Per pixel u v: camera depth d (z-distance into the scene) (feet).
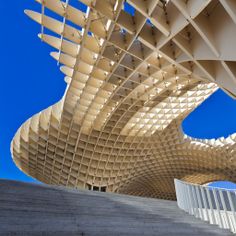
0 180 39.47
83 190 48.67
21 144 162.09
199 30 53.88
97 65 84.53
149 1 56.03
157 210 45.75
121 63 82.84
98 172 168.35
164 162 192.13
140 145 163.84
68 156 162.61
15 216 27.45
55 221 28.02
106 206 39.29
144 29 67.67
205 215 47.16
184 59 68.64
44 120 144.56
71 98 115.96
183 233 34.55
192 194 51.29
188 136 183.32
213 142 189.16
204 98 129.80
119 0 58.80
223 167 206.39
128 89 102.32
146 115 135.64
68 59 87.20
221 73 68.28
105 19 69.72
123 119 135.85
